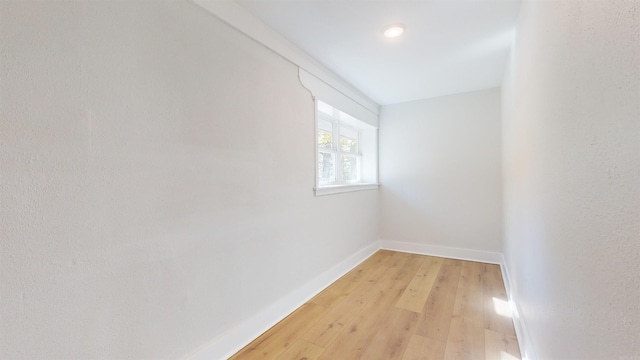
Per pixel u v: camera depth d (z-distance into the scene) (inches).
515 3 64.2
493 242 127.4
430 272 114.9
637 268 20.5
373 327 73.4
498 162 125.6
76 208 38.8
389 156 151.3
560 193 37.8
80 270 39.2
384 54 90.4
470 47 85.9
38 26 35.4
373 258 135.3
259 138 71.1
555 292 39.9
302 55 87.0
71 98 38.3
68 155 38.0
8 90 33.3
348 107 118.5
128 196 44.6
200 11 56.3
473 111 130.2
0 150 32.8
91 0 40.3
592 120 28.0
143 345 46.6
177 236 51.9
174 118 51.4
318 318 78.4
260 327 70.6
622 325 22.6
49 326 36.6
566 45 35.0
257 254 70.6
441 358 60.8
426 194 141.9
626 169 21.8
